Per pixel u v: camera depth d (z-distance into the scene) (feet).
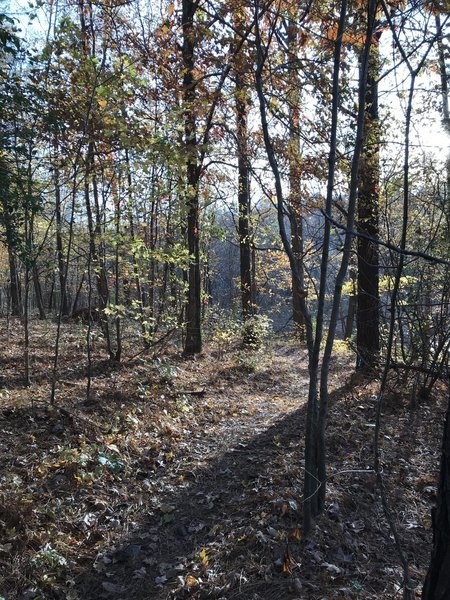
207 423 25.38
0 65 18.75
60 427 20.34
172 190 28.50
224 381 34.40
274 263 70.23
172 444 21.31
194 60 27.73
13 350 35.68
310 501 14.24
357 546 14.25
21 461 17.42
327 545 13.98
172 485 18.03
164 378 30.89
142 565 13.65
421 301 24.67
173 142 23.21
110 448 19.19
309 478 14.28
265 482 17.63
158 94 27.40
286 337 63.87
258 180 19.34
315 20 16.43
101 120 21.86
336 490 16.97
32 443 18.83
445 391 28.48
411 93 12.44
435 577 7.35
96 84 21.34
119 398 25.59
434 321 23.76
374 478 17.95
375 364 29.09
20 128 19.24
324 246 13.39
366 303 28.99
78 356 34.99
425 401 26.81
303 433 22.56
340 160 21.94
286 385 35.73
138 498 16.84
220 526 15.12
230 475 18.75
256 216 45.32
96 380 29.04
